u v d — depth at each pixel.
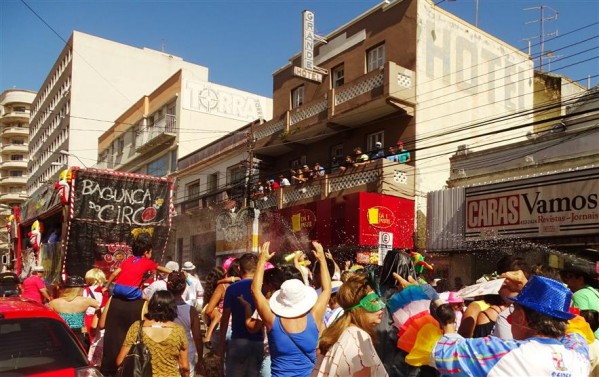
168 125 33.69
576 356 2.64
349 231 17.19
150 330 4.80
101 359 6.91
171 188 12.50
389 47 19.56
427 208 16.44
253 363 5.32
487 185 14.67
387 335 3.79
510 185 14.07
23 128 87.38
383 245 13.12
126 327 6.29
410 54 18.70
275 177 24.67
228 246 23.33
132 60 53.03
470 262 15.48
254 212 21.42
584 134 13.43
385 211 17.12
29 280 10.30
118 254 11.74
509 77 21.89
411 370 3.71
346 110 19.12
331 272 6.06
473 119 20.17
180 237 30.25
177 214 30.77
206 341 6.70
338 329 3.38
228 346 5.44
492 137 20.77
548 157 14.22
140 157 37.84
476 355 2.62
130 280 6.40
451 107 19.45
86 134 50.34
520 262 4.15
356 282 3.44
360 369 3.23
